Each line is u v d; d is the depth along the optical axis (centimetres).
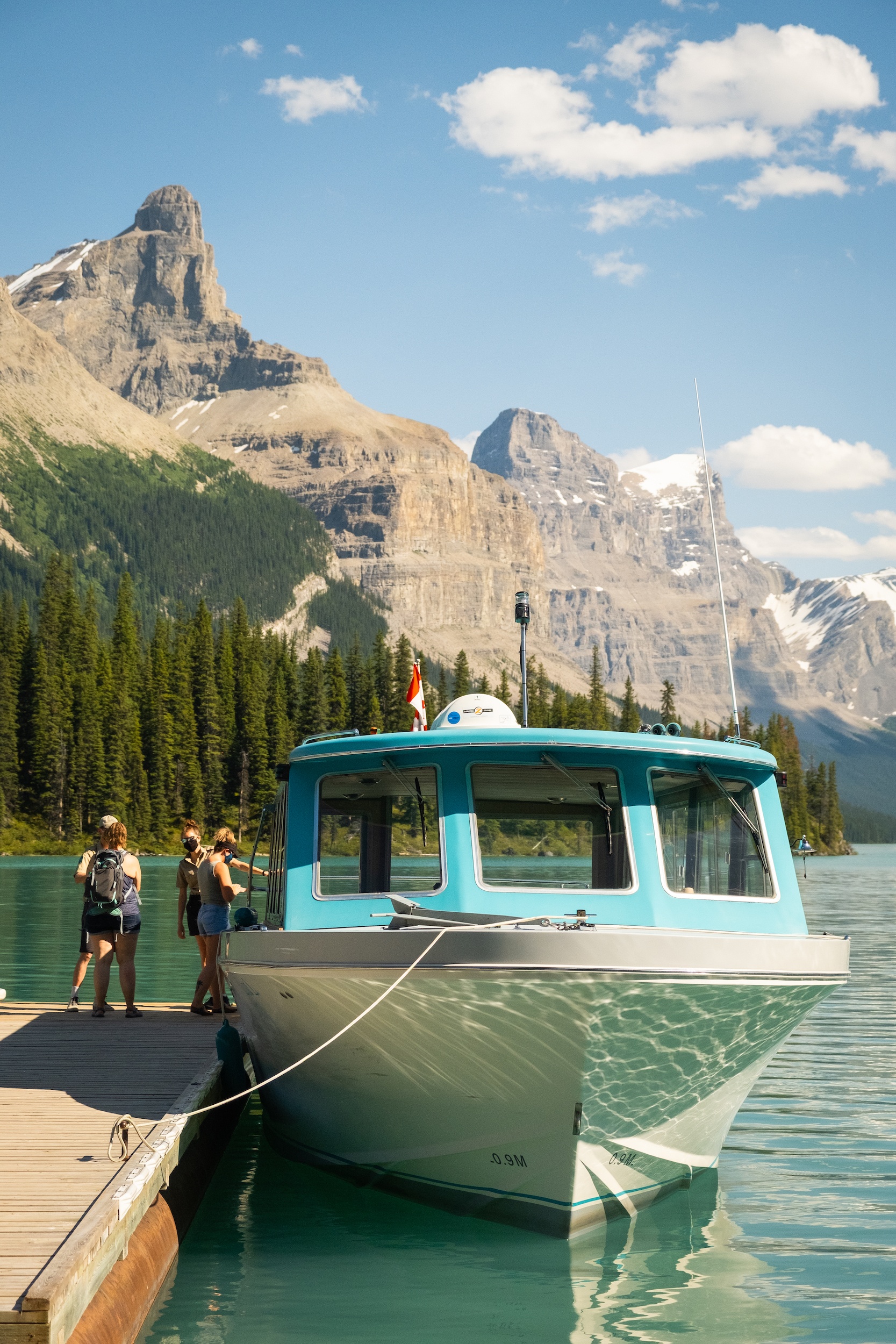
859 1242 1043
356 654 16750
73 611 17012
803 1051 1981
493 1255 1009
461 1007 976
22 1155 946
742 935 999
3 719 14150
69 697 14950
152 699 15062
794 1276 963
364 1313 877
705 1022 1008
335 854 1095
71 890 6950
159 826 14250
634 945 954
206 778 15075
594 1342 831
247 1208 1140
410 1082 1070
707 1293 925
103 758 14062
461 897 1025
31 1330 637
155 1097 1169
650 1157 1102
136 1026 1625
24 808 14125
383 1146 1150
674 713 16038
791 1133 1429
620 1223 1098
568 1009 948
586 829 1045
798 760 18900
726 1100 1145
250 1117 1616
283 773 1159
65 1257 702
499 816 1046
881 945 3944
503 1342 830
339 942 1017
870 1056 1931
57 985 2650
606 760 1050
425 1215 1123
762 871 1098
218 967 1741
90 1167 914
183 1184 1095
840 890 8538
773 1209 1141
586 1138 1023
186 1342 820
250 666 16250
